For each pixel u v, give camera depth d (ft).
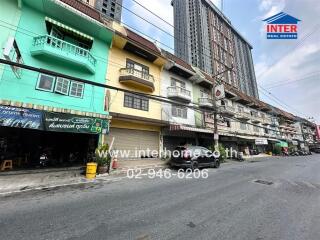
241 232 11.99
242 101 93.76
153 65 53.72
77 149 39.96
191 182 26.96
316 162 64.39
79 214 14.47
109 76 42.60
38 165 33.50
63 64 35.06
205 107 66.74
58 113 29.94
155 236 11.29
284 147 128.36
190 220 13.76
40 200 17.67
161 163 44.21
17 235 11.10
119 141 44.29
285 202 18.52
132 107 46.42
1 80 27.84
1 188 21.22
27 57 31.09
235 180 29.45
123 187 23.30
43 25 33.99
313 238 11.36
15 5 31.24
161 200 18.35
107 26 39.99
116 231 11.85
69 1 38.19
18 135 33.94
